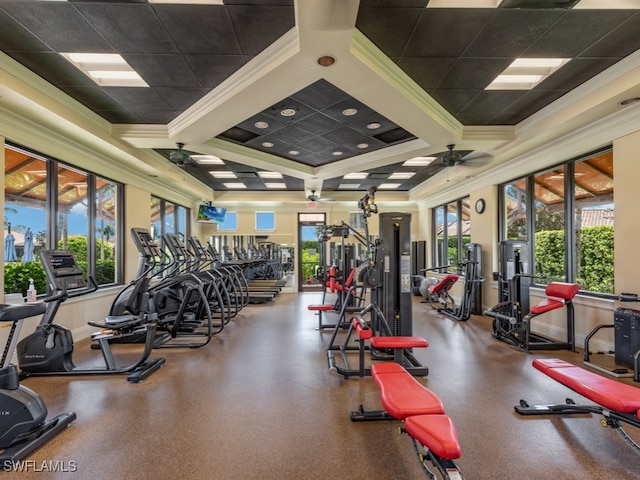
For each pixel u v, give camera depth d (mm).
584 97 3873
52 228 4719
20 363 3607
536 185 5852
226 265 7086
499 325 5207
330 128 5234
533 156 5465
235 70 3568
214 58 3336
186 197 9781
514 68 3600
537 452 2285
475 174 7129
